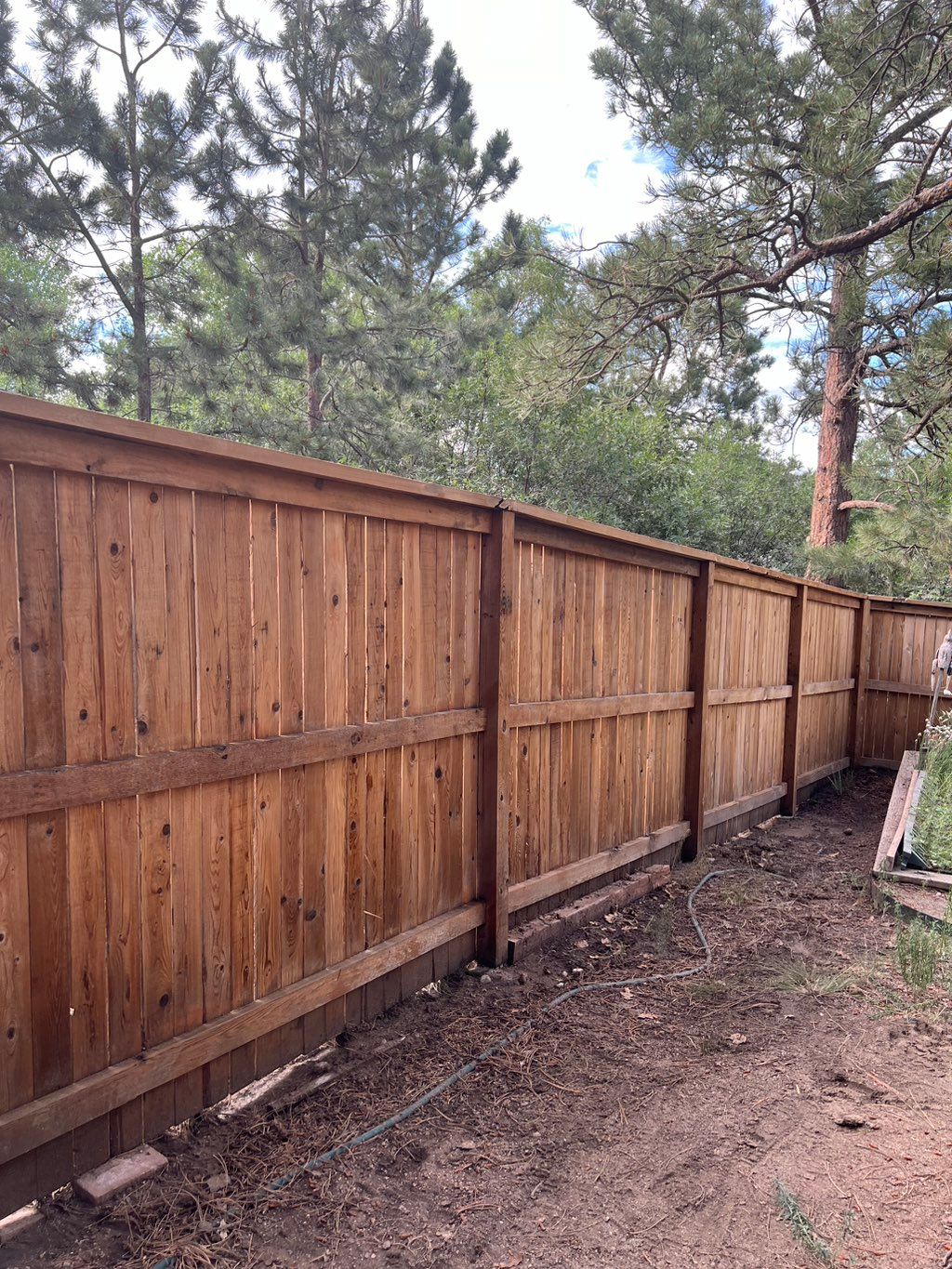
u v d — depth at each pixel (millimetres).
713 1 7344
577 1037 3428
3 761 2146
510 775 4184
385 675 3434
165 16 9227
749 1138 2758
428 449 10984
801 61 6551
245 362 10359
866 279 8281
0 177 8797
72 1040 2344
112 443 2334
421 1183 2506
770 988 3914
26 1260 2131
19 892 2197
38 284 11492
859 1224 2346
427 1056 3227
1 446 2082
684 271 8234
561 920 4488
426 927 3697
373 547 3340
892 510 8516
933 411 7859
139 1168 2439
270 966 2980
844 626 9102
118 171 9102
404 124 10867
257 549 2838
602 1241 2285
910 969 3998
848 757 9539
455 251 13203
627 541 4922
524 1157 2648
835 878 5750
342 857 3277
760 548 14734
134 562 2447
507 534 3980
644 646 5398
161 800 2566
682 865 5953
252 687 2846
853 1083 3102
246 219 9766
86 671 2332
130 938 2494
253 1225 2307
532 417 10602
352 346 10273
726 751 6625
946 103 6578
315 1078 3020
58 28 9172
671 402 12242
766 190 7031
